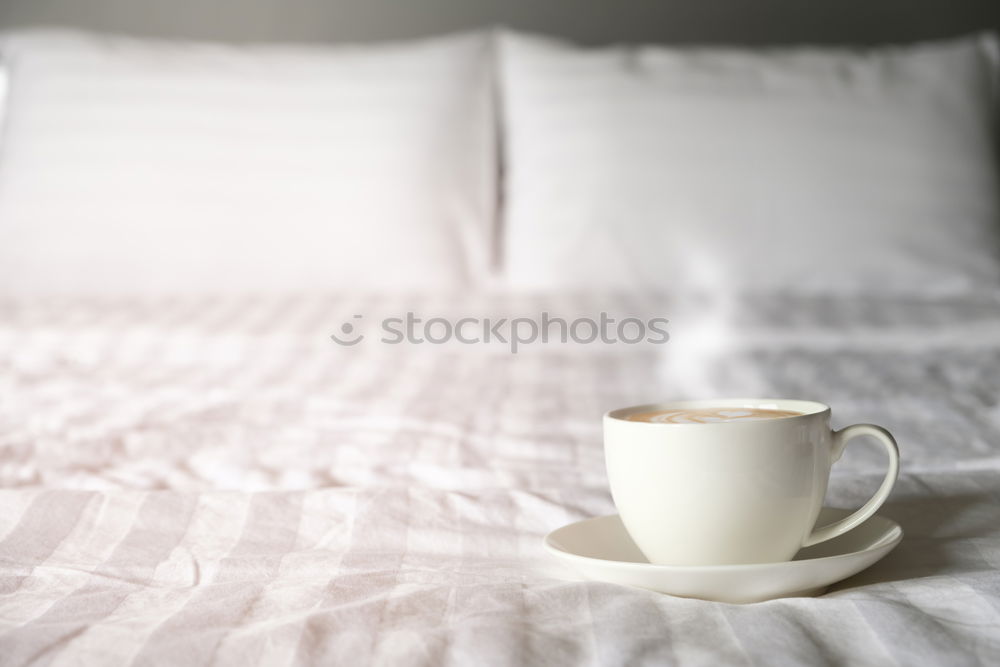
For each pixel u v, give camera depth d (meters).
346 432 1.20
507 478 1.07
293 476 1.09
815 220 1.86
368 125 1.91
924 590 0.78
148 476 1.10
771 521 0.80
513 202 1.96
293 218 1.86
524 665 0.66
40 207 1.85
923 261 1.85
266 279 1.85
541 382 1.37
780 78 1.95
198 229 1.84
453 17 2.29
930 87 1.97
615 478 0.85
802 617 0.73
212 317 1.60
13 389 1.34
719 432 0.79
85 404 1.30
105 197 1.85
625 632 0.70
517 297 1.71
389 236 1.87
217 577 0.90
